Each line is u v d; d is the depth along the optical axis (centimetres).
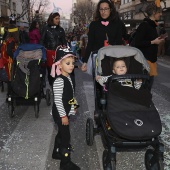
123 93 359
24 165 372
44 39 760
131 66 434
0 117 571
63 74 343
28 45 598
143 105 353
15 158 391
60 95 334
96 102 421
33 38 1066
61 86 335
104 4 503
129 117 334
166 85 912
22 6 4481
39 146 430
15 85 546
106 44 508
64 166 351
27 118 567
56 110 342
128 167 369
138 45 569
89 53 520
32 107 648
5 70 709
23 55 574
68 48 345
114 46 442
